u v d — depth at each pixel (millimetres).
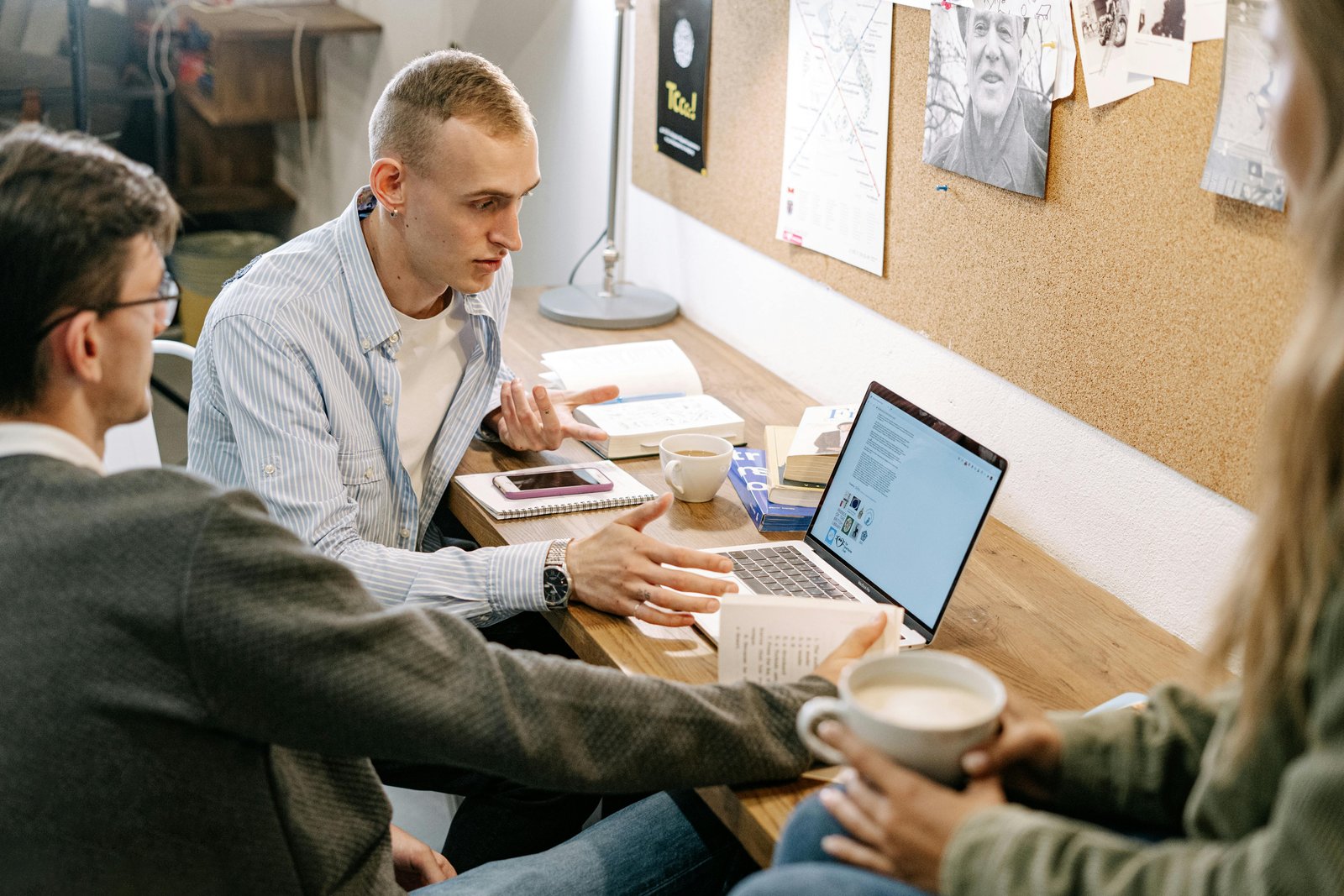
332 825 982
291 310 1533
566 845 1217
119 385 913
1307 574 698
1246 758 734
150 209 900
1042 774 893
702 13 2199
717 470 1578
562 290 2445
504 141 1486
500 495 1595
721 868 1233
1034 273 1529
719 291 2293
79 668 816
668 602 1265
